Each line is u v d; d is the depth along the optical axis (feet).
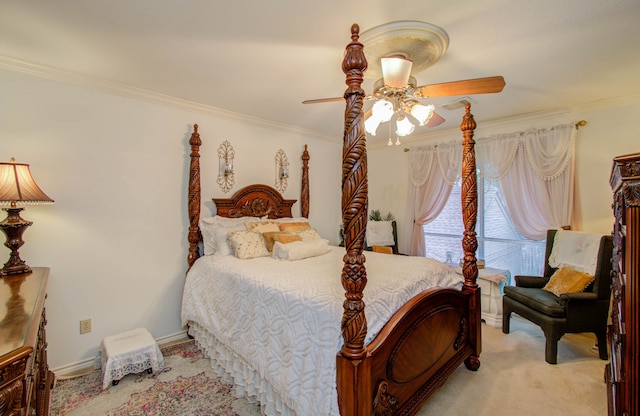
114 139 8.50
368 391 4.43
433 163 13.89
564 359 8.23
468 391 6.82
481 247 12.71
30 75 7.23
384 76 5.58
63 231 7.70
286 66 7.14
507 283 11.34
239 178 11.38
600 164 9.82
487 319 10.86
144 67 7.25
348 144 4.33
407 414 5.38
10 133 7.02
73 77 7.66
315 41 6.01
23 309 3.84
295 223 11.33
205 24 5.45
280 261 8.59
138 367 7.38
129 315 8.77
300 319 5.44
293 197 13.35
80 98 7.94
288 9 4.99
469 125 7.78
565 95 9.09
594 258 8.66
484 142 12.30
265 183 12.23
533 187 11.05
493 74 7.52
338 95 9.07
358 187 4.32
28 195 6.23
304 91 8.75
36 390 4.30
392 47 5.65
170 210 9.59
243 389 6.72
